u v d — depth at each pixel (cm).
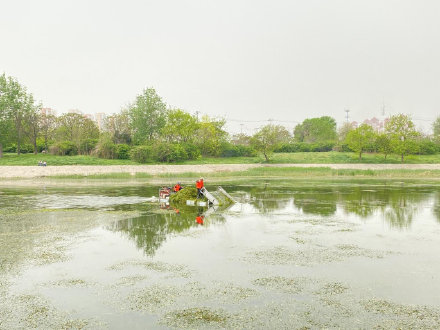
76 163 5088
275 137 6256
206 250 1009
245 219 1488
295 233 1223
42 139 7000
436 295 695
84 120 6856
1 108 5509
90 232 1236
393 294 700
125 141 6525
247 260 917
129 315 616
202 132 6694
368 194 2420
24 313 625
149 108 6656
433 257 944
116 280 778
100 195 2408
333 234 1209
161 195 2109
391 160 6172
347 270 841
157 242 1098
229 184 3303
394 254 972
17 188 2947
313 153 7081
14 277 798
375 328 568
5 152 6581
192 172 4694
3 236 1180
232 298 681
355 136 6250
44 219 1485
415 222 1422
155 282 765
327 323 583
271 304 655
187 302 665
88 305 656
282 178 4097
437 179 3881
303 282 764
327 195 2369
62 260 919
